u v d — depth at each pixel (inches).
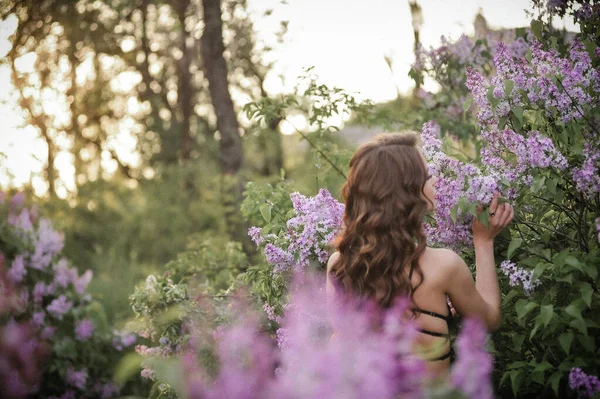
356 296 83.3
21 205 162.1
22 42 294.0
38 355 143.8
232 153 318.3
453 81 187.9
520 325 94.5
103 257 354.3
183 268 187.9
